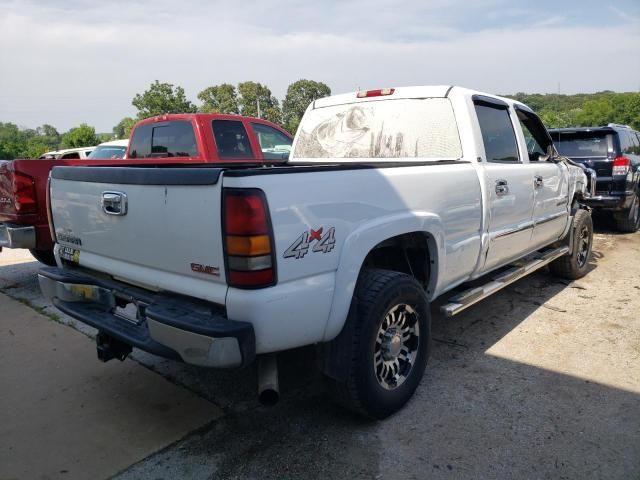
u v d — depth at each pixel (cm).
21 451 269
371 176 270
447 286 348
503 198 390
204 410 307
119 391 332
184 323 221
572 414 294
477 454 259
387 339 285
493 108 413
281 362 366
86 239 298
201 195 224
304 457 259
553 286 557
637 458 254
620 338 406
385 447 266
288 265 226
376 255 331
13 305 511
